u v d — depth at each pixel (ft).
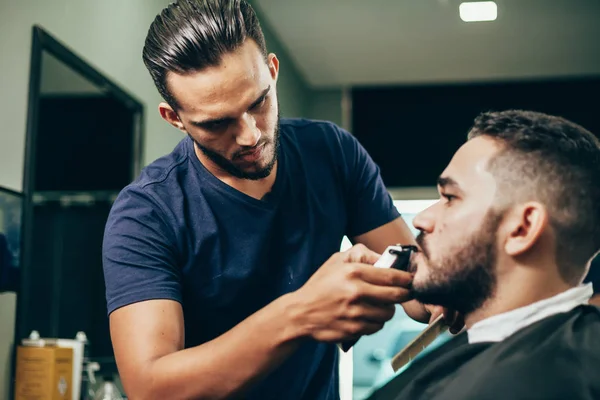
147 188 4.48
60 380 6.79
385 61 17.02
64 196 7.83
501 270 3.50
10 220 6.78
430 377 3.61
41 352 6.71
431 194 17.71
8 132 6.84
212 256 4.55
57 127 7.65
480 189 3.53
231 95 3.86
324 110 18.81
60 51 7.62
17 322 6.86
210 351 3.57
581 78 17.43
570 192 3.41
